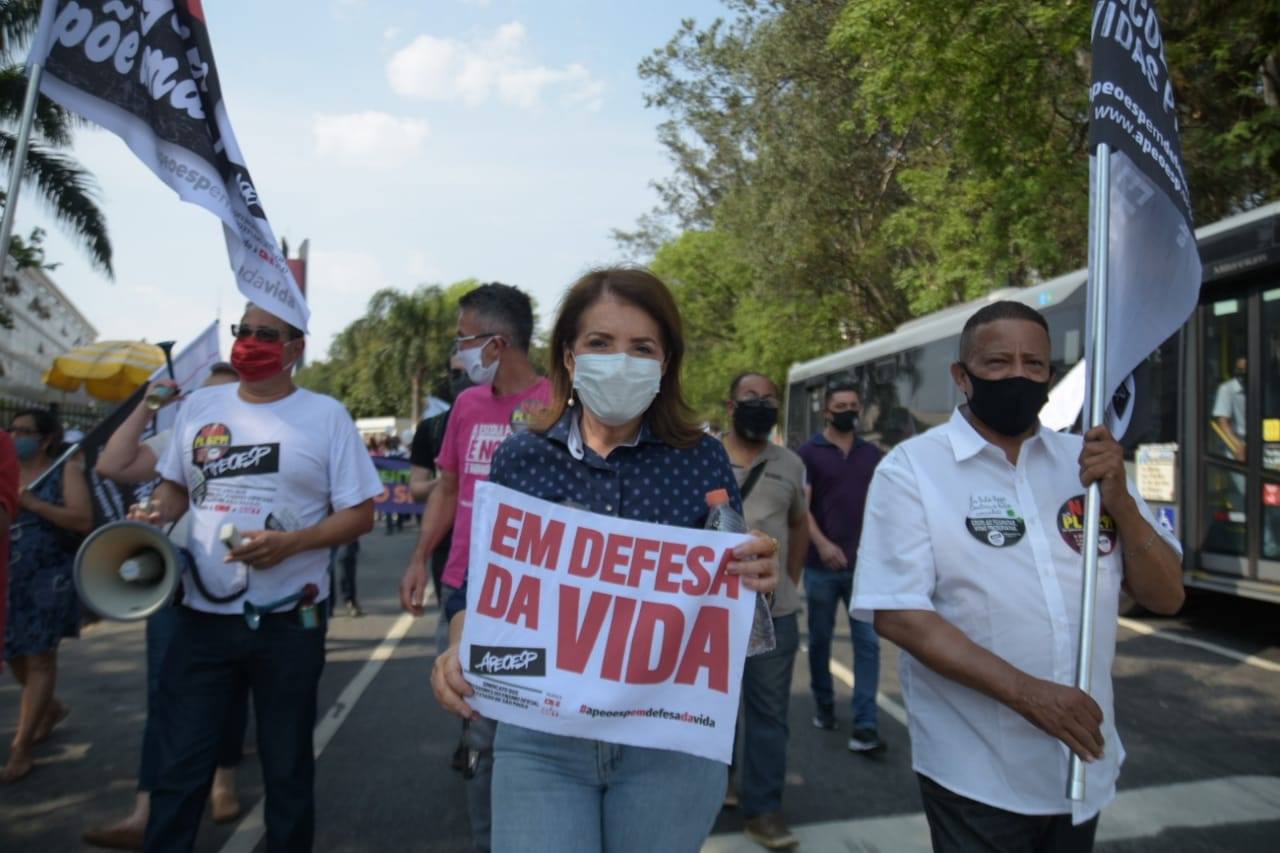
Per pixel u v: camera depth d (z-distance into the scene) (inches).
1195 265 99.7
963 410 96.4
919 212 648.4
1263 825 163.5
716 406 1387.8
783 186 818.2
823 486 221.5
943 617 90.5
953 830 88.8
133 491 199.2
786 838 157.5
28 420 207.0
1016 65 467.8
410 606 155.9
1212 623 346.0
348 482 137.9
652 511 89.0
